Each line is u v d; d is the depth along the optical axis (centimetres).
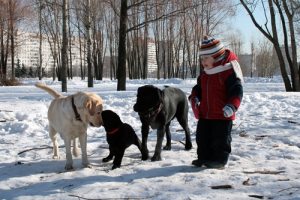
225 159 547
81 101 539
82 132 569
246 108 1165
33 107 1201
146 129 603
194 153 650
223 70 535
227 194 423
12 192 474
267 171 517
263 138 748
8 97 1608
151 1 2302
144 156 609
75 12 3625
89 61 2719
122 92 1659
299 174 502
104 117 557
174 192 436
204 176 494
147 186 463
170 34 5191
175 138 775
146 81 3341
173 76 5534
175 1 2003
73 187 477
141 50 5397
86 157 580
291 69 1973
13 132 877
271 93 1534
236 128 843
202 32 4419
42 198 440
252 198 409
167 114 607
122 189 458
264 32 2005
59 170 565
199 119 560
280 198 405
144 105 570
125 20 1848
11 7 3831
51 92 605
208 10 4275
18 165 593
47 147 701
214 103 539
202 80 554
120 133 557
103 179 507
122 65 1891
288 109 1125
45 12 4409
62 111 556
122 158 615
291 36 2003
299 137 745
